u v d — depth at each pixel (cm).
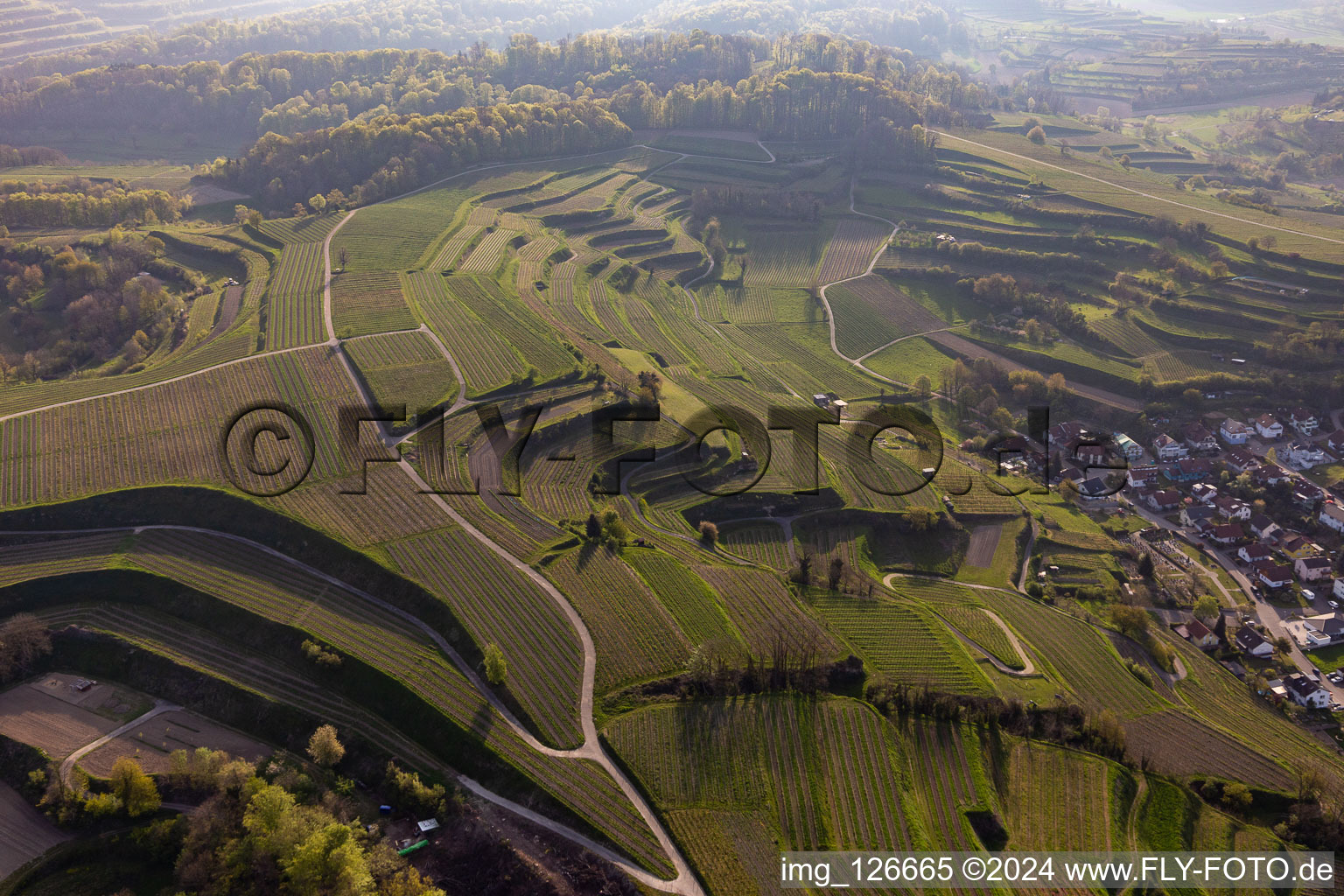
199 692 14900
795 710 14450
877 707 14762
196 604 16225
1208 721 15725
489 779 13312
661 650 15412
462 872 12262
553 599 16388
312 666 15100
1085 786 13800
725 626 16188
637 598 16600
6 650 15275
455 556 17250
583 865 12050
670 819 12581
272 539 17588
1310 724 16262
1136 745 14988
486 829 12638
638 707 14362
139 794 12988
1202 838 13200
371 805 13250
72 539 17612
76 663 15562
